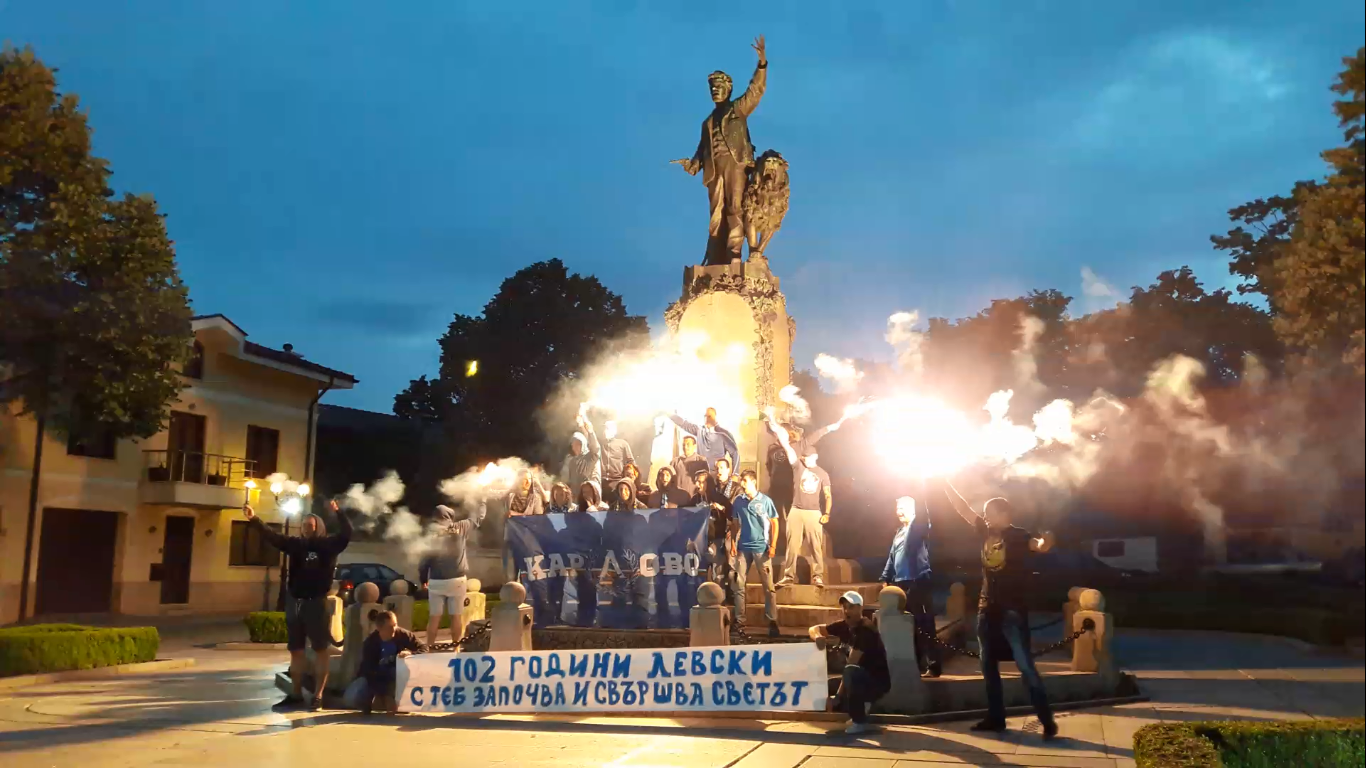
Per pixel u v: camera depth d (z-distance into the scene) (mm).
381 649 11656
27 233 21641
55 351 22188
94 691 14062
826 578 14797
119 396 23219
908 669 10633
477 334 44625
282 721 11016
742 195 18266
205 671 17109
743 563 13406
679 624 13180
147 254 23422
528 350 43906
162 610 32438
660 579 13352
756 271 17875
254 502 33031
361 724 10805
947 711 10734
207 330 33531
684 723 10625
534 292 45125
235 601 34969
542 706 10969
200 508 33969
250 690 14062
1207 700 11805
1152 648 18016
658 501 15016
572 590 13656
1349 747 5359
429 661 11391
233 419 34906
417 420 46375
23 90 21516
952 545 24188
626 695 10781
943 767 8391
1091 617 12125
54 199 21844
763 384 17234
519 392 42875
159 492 31875
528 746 9461
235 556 35438
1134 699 11844
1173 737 6625
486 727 10531
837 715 10477
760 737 9797
